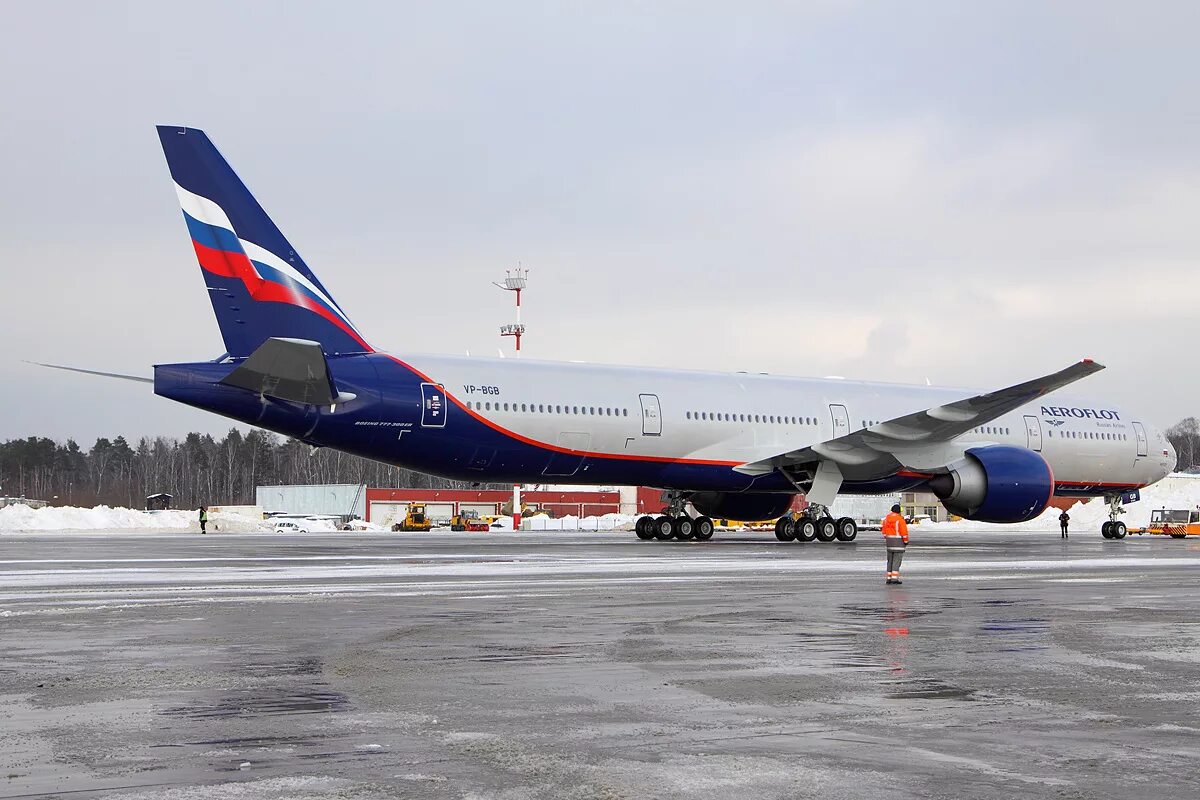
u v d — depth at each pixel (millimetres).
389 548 31359
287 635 11656
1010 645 11203
